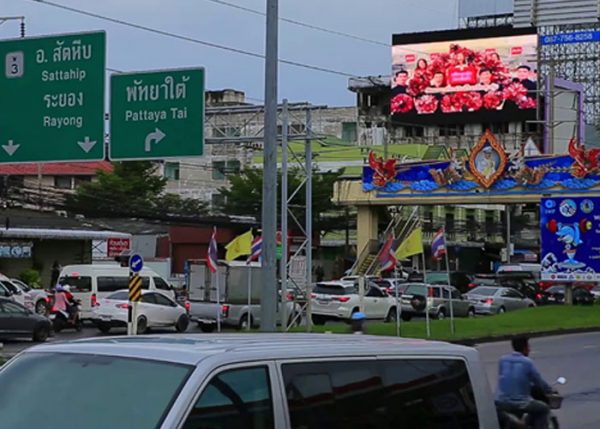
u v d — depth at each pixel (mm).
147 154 23484
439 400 6086
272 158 20906
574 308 48906
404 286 47156
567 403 19094
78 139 23234
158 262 61719
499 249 81562
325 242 76625
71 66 23375
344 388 5562
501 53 81938
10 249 52344
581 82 82125
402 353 5996
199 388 4914
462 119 82875
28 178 72125
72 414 5094
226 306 38219
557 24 80188
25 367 5543
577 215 49562
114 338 5855
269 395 5184
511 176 55438
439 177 57688
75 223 59781
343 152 79562
